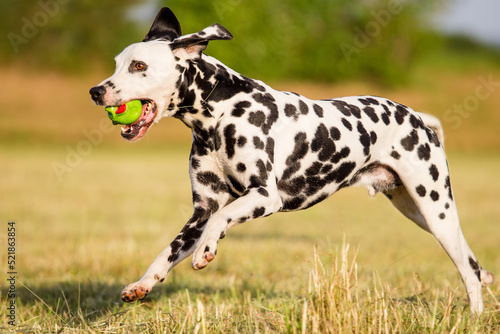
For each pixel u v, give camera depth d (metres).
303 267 8.38
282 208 6.07
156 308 6.35
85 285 7.52
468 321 5.10
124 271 8.72
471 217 16.05
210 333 4.95
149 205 17.00
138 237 11.87
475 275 6.36
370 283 7.65
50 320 5.82
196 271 9.02
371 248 11.18
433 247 11.65
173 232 12.53
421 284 6.95
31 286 7.51
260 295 6.94
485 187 22.67
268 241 11.22
